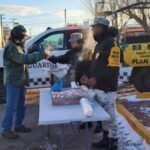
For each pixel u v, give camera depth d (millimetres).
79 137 4449
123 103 5906
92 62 3629
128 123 4402
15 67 4234
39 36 6828
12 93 4281
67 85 4141
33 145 4188
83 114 2803
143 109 5379
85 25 6984
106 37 3477
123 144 3764
